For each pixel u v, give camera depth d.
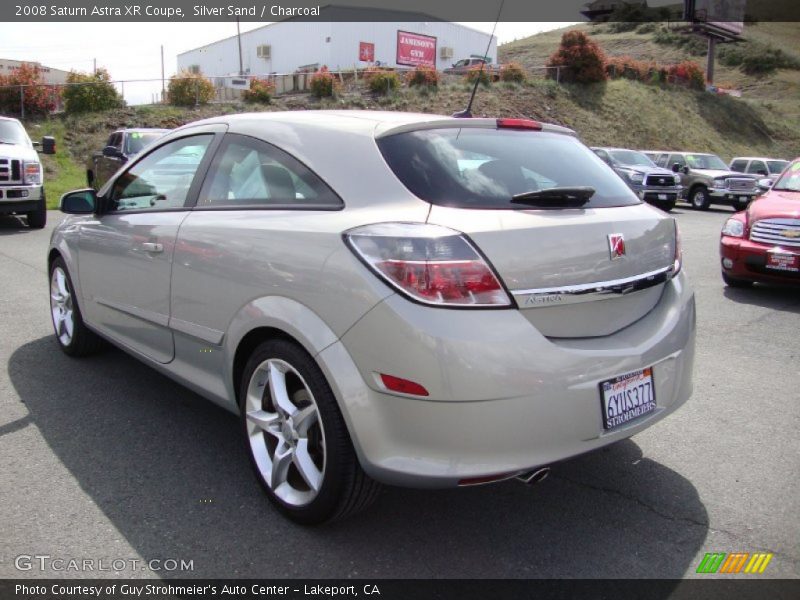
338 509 2.65
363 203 2.63
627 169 20.27
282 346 2.74
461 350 2.29
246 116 3.42
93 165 16.16
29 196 11.42
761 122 43.12
